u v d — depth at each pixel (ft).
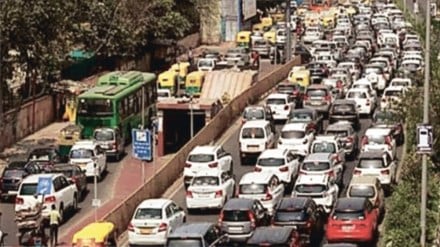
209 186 178.70
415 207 150.20
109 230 146.82
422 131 136.98
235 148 235.81
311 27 471.21
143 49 384.06
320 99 260.83
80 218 179.52
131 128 247.91
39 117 271.69
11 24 251.80
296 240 138.21
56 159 213.87
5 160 231.30
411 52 346.74
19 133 257.14
